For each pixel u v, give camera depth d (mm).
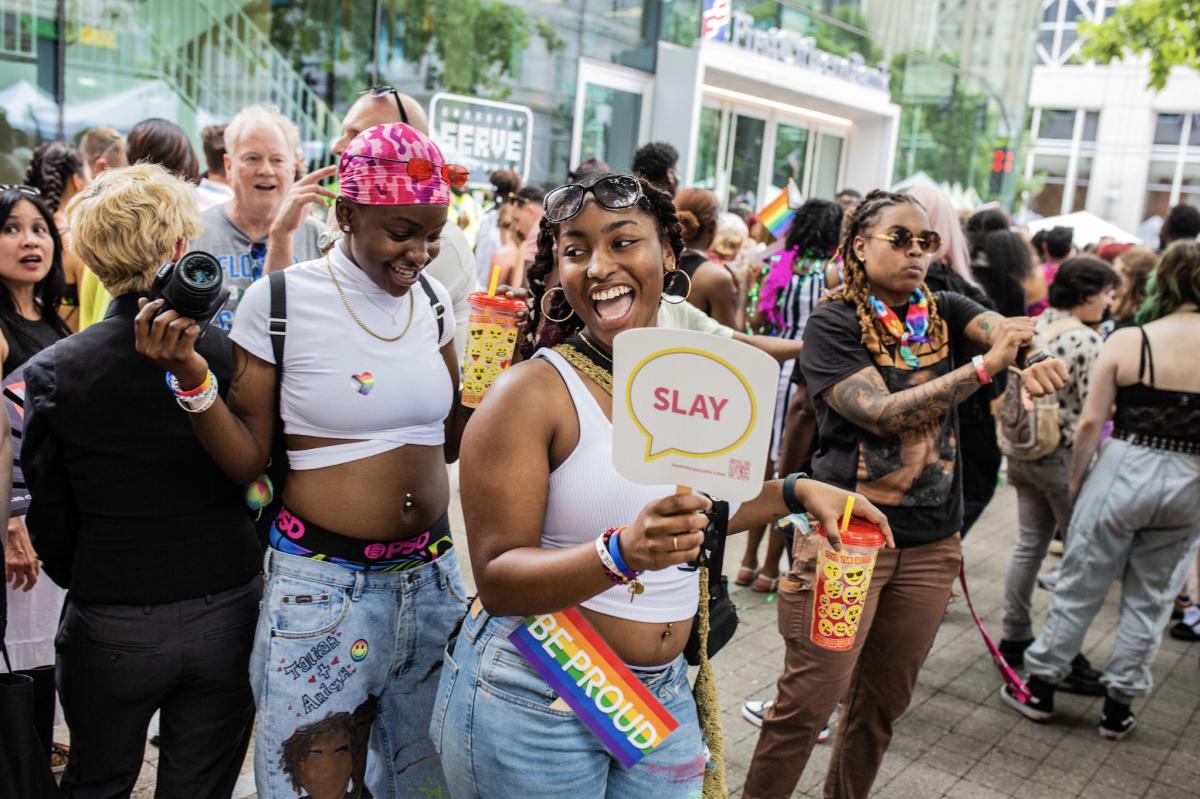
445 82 8922
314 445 2041
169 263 1796
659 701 1702
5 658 2021
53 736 3006
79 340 1997
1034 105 32500
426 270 3059
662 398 1411
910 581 2650
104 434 1960
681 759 1752
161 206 2002
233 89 7836
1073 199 32625
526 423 1584
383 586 2105
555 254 1878
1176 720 3982
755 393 1379
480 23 9008
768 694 3820
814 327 2709
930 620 2670
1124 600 3752
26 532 2637
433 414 2145
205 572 2066
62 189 4043
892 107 13984
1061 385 2346
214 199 4152
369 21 8391
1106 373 3676
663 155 4594
